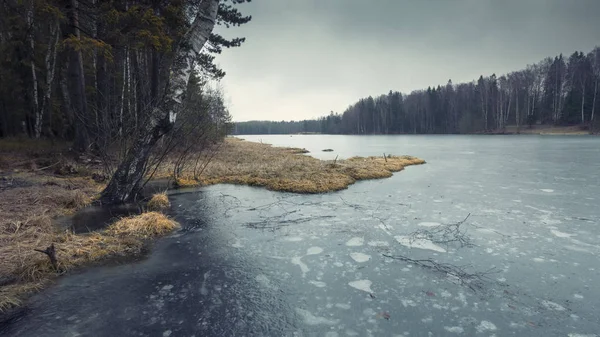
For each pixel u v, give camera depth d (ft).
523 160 61.05
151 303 10.96
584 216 22.29
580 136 150.71
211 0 25.35
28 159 42.16
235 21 60.08
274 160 58.44
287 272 13.55
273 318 10.14
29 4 31.96
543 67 223.10
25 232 16.84
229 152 75.00
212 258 14.98
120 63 53.62
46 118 66.64
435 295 11.61
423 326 9.75
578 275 13.08
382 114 318.24
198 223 20.67
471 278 12.91
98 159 41.75
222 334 9.27
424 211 23.85
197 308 10.68
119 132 29.78
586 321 9.91
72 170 36.29
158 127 25.29
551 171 45.73
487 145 110.11
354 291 11.93
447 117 270.26
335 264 14.35
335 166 45.91
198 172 40.16
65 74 63.62
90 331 9.31
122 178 25.48
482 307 10.78
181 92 24.77
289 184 33.58
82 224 19.56
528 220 21.35
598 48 208.44
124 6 33.27
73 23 37.47
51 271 13.12
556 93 206.28
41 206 22.29
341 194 30.48
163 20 33.45
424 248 16.30
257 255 15.38
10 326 9.50
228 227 19.81
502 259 14.83
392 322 9.97
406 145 123.44
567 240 17.38
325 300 11.28
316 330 9.55
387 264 14.34
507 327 9.65
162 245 16.67
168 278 12.89
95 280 12.62
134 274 13.23
